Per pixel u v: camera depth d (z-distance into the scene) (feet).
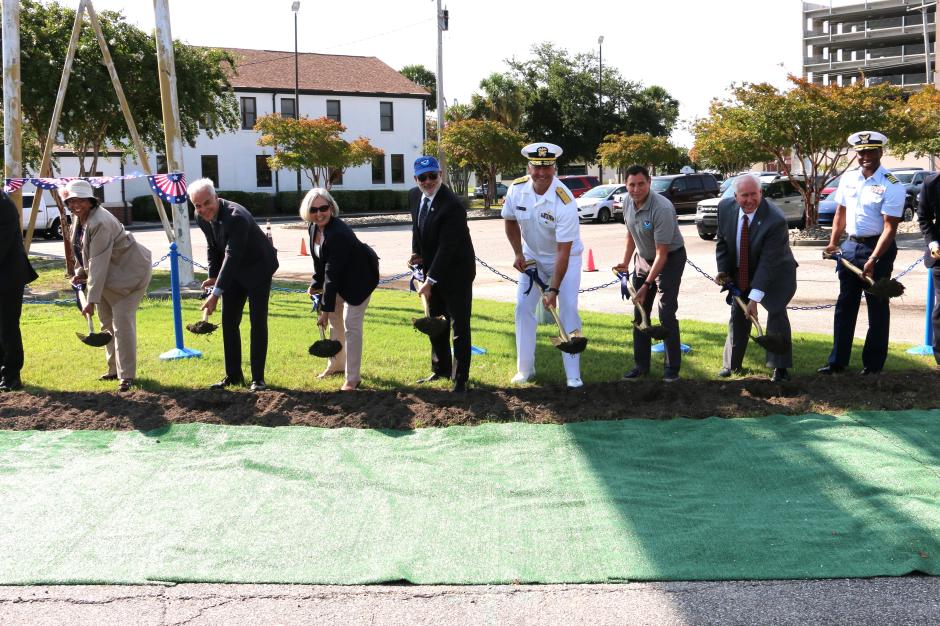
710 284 43.09
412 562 12.60
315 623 11.12
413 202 21.30
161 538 13.51
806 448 16.60
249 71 142.72
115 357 23.06
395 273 52.13
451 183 160.15
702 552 12.70
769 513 13.99
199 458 16.94
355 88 147.54
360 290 20.47
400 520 14.07
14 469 16.43
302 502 14.82
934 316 22.40
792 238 66.39
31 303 37.96
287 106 141.08
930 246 21.99
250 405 19.77
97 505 14.78
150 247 73.20
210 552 13.03
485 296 41.37
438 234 20.34
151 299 39.01
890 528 13.21
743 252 20.90
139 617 11.32
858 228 21.35
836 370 22.11
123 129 85.15
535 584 12.00
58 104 42.19
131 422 18.83
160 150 92.02
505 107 161.68
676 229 21.13
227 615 11.35
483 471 16.05
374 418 18.76
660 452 16.75
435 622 11.10
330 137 115.24
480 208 135.64
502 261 57.41
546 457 16.61
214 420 18.86
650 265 21.93
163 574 12.38
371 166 149.79
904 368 22.49
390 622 11.12
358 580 12.17
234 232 20.29
